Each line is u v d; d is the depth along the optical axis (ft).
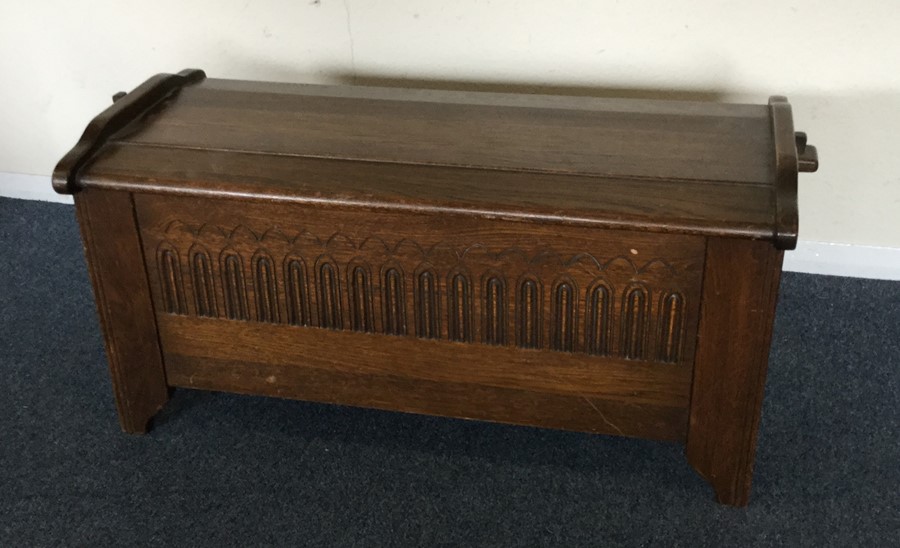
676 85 7.68
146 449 6.69
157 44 8.45
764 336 5.57
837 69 7.41
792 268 8.34
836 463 6.45
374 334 6.15
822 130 7.68
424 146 6.13
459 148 6.09
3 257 8.78
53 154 9.38
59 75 8.87
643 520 6.05
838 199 7.95
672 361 5.82
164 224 6.05
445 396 6.30
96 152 6.11
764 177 5.64
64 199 9.61
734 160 5.83
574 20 7.54
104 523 6.11
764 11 7.27
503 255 5.69
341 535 5.99
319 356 6.34
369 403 6.46
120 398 6.72
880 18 7.16
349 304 6.09
